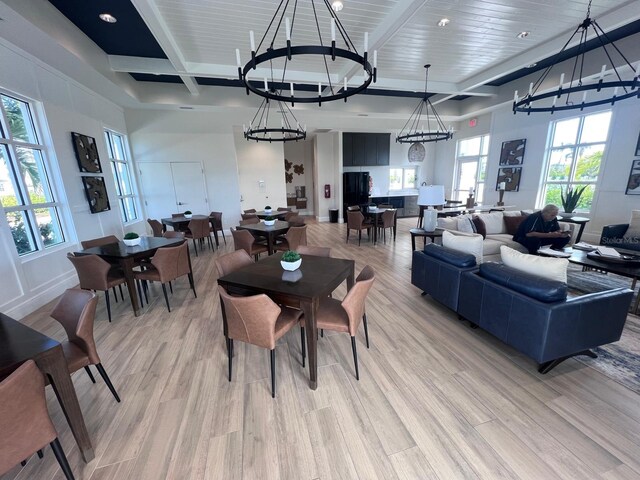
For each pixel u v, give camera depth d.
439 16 3.21
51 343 1.29
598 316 1.94
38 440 1.13
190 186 6.97
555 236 3.62
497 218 4.82
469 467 1.37
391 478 1.33
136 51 4.07
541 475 1.32
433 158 9.90
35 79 3.42
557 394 1.81
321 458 1.43
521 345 2.01
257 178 8.12
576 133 5.65
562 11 3.15
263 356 2.27
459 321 2.77
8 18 2.54
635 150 4.76
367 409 1.72
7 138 3.10
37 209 3.48
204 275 4.31
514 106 3.73
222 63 4.29
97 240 3.63
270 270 2.26
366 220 6.61
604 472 1.32
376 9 2.96
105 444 1.53
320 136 9.07
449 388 1.88
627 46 4.16
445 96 6.39
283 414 1.70
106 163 5.10
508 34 3.65
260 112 6.53
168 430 1.61
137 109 6.27
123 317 2.98
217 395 1.87
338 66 4.48
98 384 1.99
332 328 1.92
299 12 2.96
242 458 1.44
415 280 3.30
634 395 1.78
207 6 2.83
